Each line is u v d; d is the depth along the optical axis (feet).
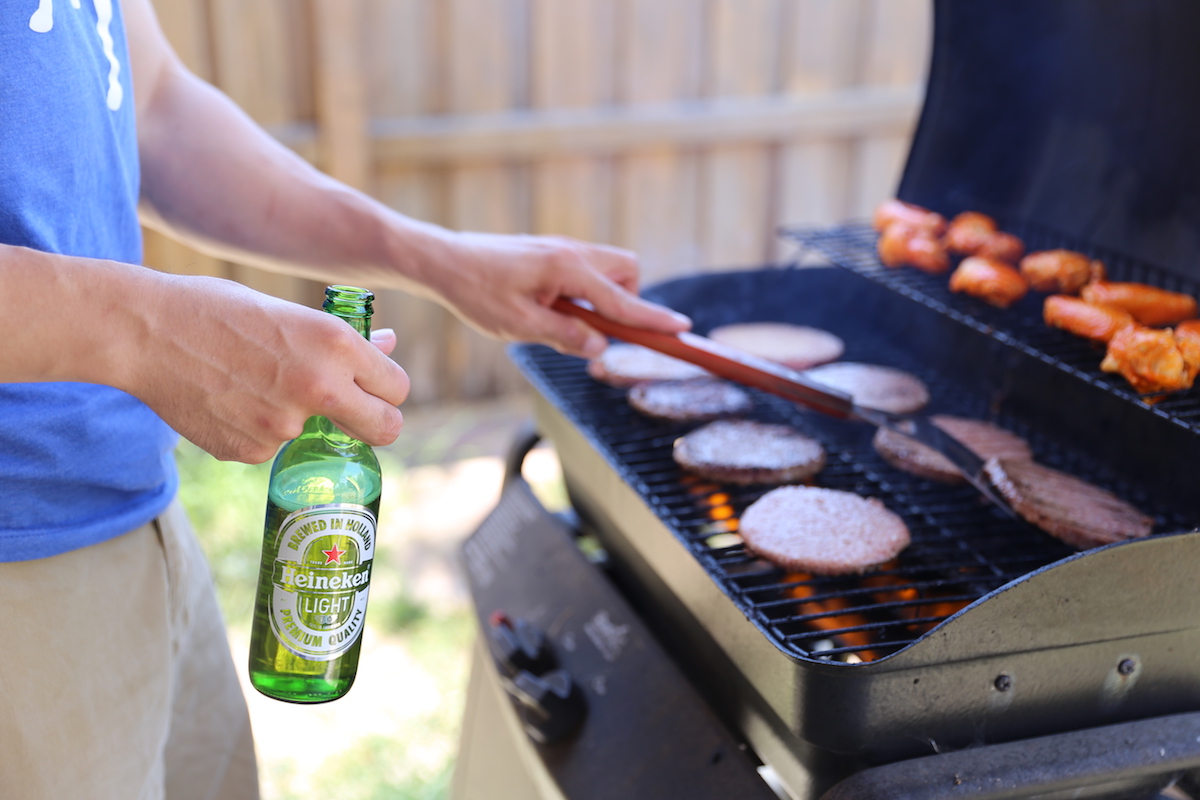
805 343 4.65
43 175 2.92
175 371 2.68
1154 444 3.72
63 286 2.62
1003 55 4.34
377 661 7.44
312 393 2.67
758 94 11.18
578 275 3.84
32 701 3.08
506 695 3.72
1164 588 3.04
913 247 4.39
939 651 2.94
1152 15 3.81
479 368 11.03
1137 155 3.95
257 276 9.99
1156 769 3.05
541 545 4.15
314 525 2.89
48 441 3.00
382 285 3.95
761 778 3.19
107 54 3.12
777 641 3.07
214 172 3.78
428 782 6.28
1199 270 3.77
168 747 3.79
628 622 3.70
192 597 3.73
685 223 11.30
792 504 3.73
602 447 3.90
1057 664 3.06
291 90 9.66
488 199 10.52
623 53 10.56
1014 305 4.23
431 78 10.05
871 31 11.33
